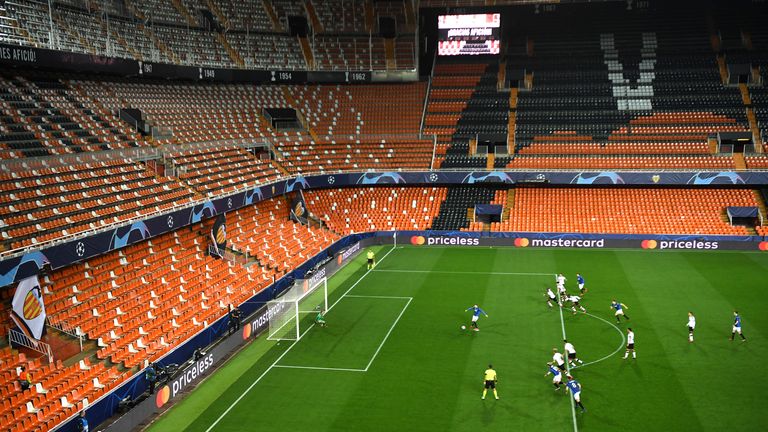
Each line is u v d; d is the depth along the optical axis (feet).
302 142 231.09
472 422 88.38
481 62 270.05
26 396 86.74
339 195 228.02
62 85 173.06
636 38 268.00
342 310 142.20
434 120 246.06
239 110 225.35
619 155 221.05
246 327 125.29
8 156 134.62
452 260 189.88
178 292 131.13
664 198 211.82
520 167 222.28
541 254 195.42
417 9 265.95
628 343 109.09
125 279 127.13
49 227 121.49
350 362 111.55
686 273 167.12
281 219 200.13
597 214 209.97
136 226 127.75
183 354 110.42
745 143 220.43
